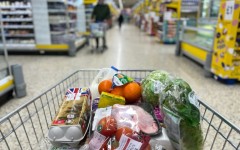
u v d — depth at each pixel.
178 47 6.03
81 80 1.72
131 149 0.71
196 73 4.20
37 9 5.73
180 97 0.77
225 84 3.53
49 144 0.99
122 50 6.91
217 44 3.64
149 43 8.77
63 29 6.26
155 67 4.65
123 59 5.47
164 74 1.06
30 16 5.90
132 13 39.31
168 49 7.24
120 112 0.86
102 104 0.98
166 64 4.95
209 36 4.45
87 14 10.38
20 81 2.96
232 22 3.22
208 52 3.97
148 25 13.39
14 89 3.00
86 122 0.94
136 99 1.03
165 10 8.45
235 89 3.29
